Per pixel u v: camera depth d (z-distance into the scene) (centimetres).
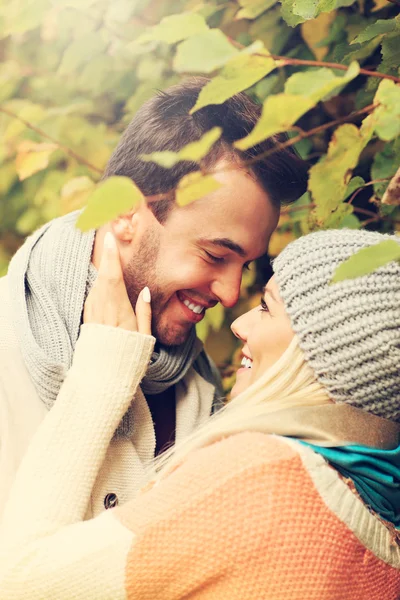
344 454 105
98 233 138
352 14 157
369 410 112
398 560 107
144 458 136
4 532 110
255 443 101
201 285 133
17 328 129
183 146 127
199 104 76
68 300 132
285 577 94
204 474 99
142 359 124
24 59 180
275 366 116
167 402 155
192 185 68
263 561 94
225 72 76
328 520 97
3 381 125
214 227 126
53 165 186
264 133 69
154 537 97
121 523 101
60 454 114
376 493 108
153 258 131
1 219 196
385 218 155
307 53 162
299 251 116
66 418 117
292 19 108
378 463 108
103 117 184
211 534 95
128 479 130
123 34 165
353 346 108
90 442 116
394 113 80
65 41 178
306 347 113
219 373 178
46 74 180
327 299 110
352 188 132
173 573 97
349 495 100
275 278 119
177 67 75
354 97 168
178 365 144
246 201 125
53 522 109
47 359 123
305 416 108
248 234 128
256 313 132
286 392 115
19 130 165
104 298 127
